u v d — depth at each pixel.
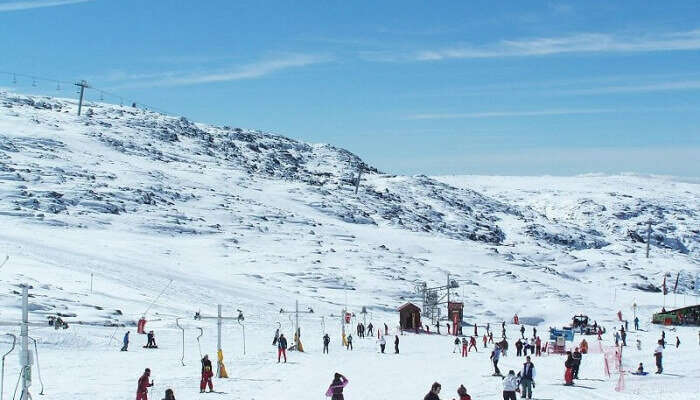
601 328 99.25
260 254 138.25
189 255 128.62
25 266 80.44
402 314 86.94
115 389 34.84
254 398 34.53
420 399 35.38
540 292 131.00
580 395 36.78
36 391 33.62
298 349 57.97
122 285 81.31
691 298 153.88
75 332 53.94
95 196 164.12
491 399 35.38
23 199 148.88
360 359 54.56
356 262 140.50
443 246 180.88
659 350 46.28
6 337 48.59
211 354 51.75
